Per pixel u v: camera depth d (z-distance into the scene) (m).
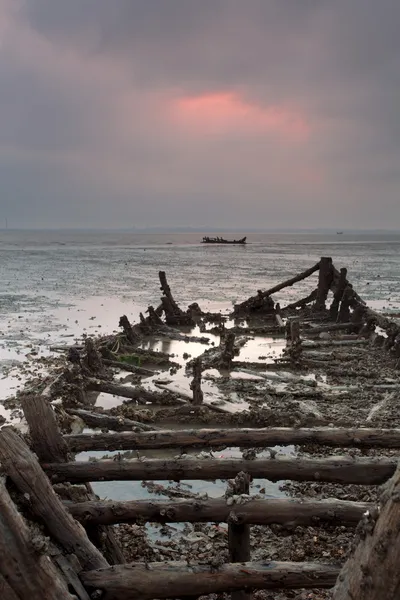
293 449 7.63
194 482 6.80
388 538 2.54
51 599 3.20
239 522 4.12
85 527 4.38
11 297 27.47
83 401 9.71
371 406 9.43
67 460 4.81
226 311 22.78
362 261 60.06
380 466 4.67
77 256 71.00
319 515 4.11
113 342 14.12
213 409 9.24
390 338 13.50
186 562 3.83
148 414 9.02
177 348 15.45
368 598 2.67
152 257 69.44
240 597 4.13
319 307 20.30
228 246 118.38
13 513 3.13
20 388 11.07
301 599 4.64
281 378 11.42
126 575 3.65
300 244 134.75
